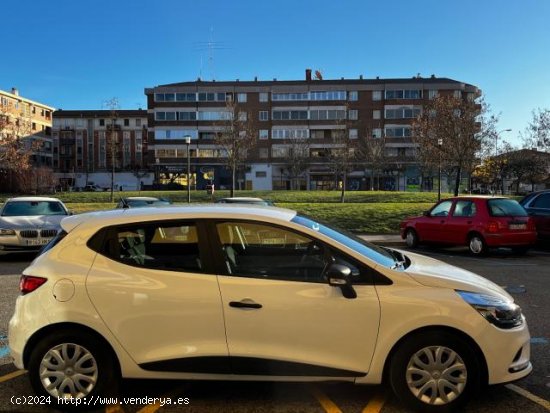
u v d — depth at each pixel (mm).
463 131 25359
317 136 71750
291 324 3625
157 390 4098
